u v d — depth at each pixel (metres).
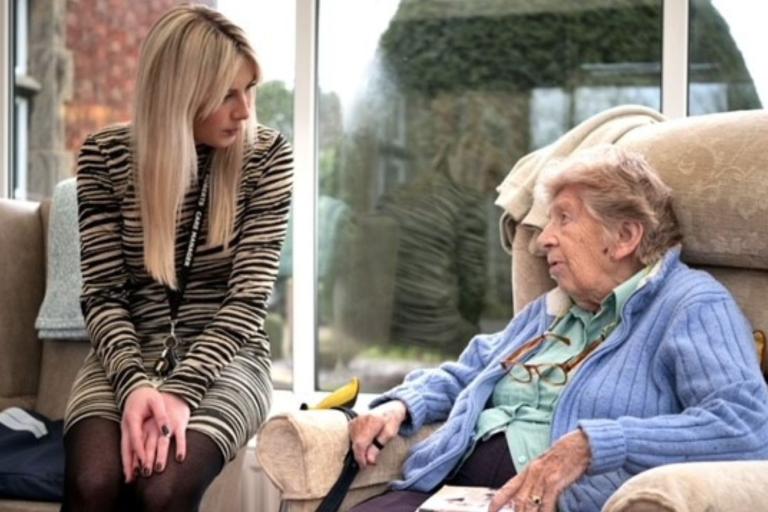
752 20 2.86
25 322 3.09
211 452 2.15
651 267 2.06
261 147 2.45
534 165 2.49
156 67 2.33
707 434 1.73
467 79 3.15
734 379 1.81
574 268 2.08
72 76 3.74
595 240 2.07
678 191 2.13
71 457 2.13
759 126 2.13
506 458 2.05
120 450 2.13
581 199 2.09
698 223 2.10
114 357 2.25
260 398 2.35
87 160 2.41
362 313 3.29
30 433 2.69
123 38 3.67
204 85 2.30
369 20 3.28
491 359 2.28
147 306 2.39
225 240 2.39
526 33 3.08
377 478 2.14
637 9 2.96
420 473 2.09
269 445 2.04
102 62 3.70
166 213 2.33
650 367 1.97
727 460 1.73
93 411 2.21
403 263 3.24
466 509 1.83
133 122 2.37
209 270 2.40
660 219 2.07
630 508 1.40
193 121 2.34
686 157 2.16
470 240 3.15
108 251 2.39
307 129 3.32
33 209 3.22
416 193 3.22
